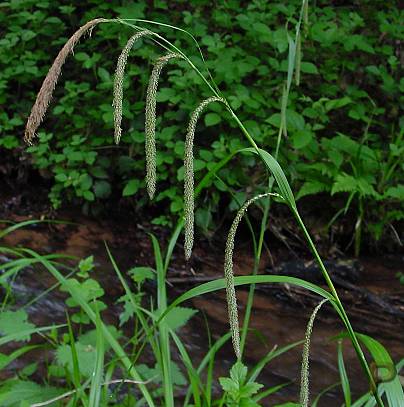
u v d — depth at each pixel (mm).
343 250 4734
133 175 4785
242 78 4918
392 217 4652
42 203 4871
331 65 4918
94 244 4430
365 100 5105
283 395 3117
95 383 2016
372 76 5078
